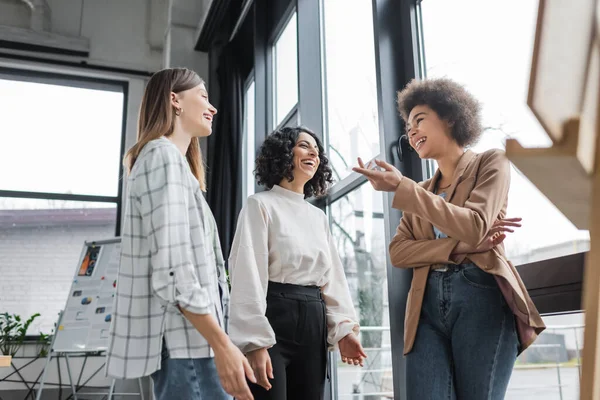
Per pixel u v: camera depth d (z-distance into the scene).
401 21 2.55
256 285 1.55
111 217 5.87
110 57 6.16
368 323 2.74
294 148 1.86
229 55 5.00
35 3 5.91
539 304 1.65
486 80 2.01
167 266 1.04
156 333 1.06
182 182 1.14
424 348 1.36
